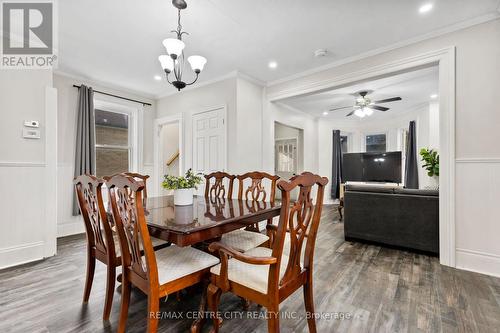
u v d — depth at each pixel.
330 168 7.21
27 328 1.59
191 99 4.44
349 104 5.41
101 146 4.38
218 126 4.01
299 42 2.89
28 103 2.76
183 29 2.61
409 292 2.05
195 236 1.39
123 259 1.48
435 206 2.84
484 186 2.38
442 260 2.60
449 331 1.57
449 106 2.53
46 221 2.86
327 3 2.20
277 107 5.01
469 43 2.45
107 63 3.45
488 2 2.18
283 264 1.51
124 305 1.49
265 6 2.23
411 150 5.77
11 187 2.62
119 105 4.53
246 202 2.42
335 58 3.29
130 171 4.77
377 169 5.97
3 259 2.56
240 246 1.91
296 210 1.30
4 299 1.94
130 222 1.38
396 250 3.10
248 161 3.97
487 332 1.56
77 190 1.88
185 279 1.45
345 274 2.40
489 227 2.36
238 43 2.91
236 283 1.37
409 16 2.38
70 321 1.67
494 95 2.33
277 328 1.22
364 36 2.75
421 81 3.99
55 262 2.70
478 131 2.40
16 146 2.66
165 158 5.80
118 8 2.25
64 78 3.77
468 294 2.01
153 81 4.15
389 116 6.61
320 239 3.59
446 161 2.56
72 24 2.51
